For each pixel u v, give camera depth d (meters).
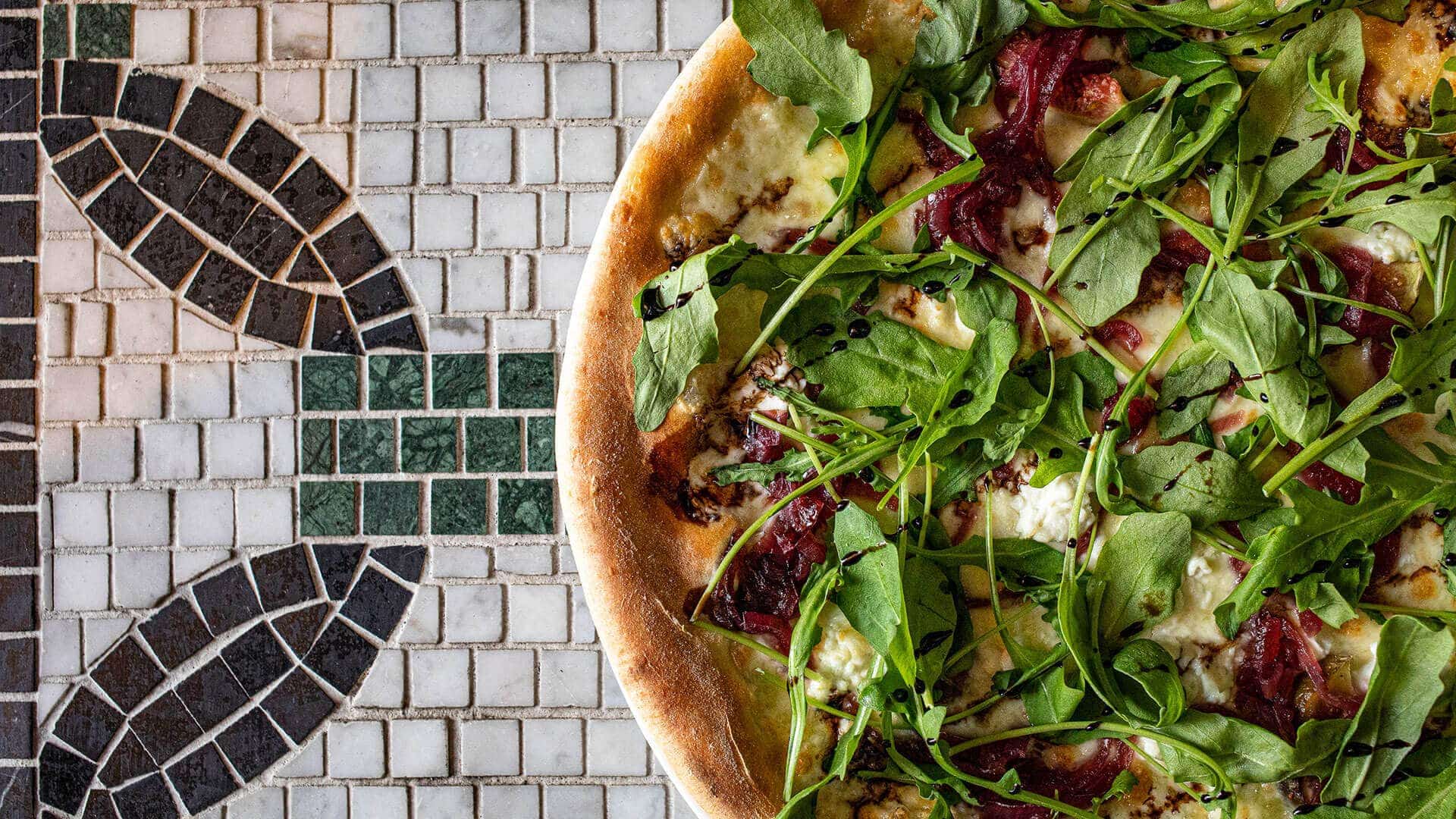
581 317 0.47
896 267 0.46
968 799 0.46
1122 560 0.46
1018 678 0.46
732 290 0.47
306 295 0.54
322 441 0.54
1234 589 0.46
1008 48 0.47
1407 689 0.46
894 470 0.47
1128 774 0.46
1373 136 0.47
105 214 0.54
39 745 0.54
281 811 0.54
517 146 0.54
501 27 0.54
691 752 0.47
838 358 0.46
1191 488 0.46
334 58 0.54
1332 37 0.45
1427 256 0.46
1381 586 0.47
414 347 0.54
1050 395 0.46
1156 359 0.46
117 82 0.54
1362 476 0.45
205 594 0.54
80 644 0.54
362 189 0.54
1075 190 0.46
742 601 0.47
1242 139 0.46
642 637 0.47
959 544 0.47
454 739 0.54
